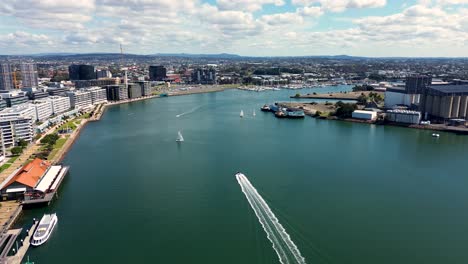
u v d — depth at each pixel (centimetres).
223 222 16338
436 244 14462
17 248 14262
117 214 17312
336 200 18675
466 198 18925
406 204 18188
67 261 13450
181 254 13838
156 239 14962
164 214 17250
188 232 15475
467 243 14525
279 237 14962
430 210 17500
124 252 14025
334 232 15362
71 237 15175
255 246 14300
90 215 17238
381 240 14738
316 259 13375
